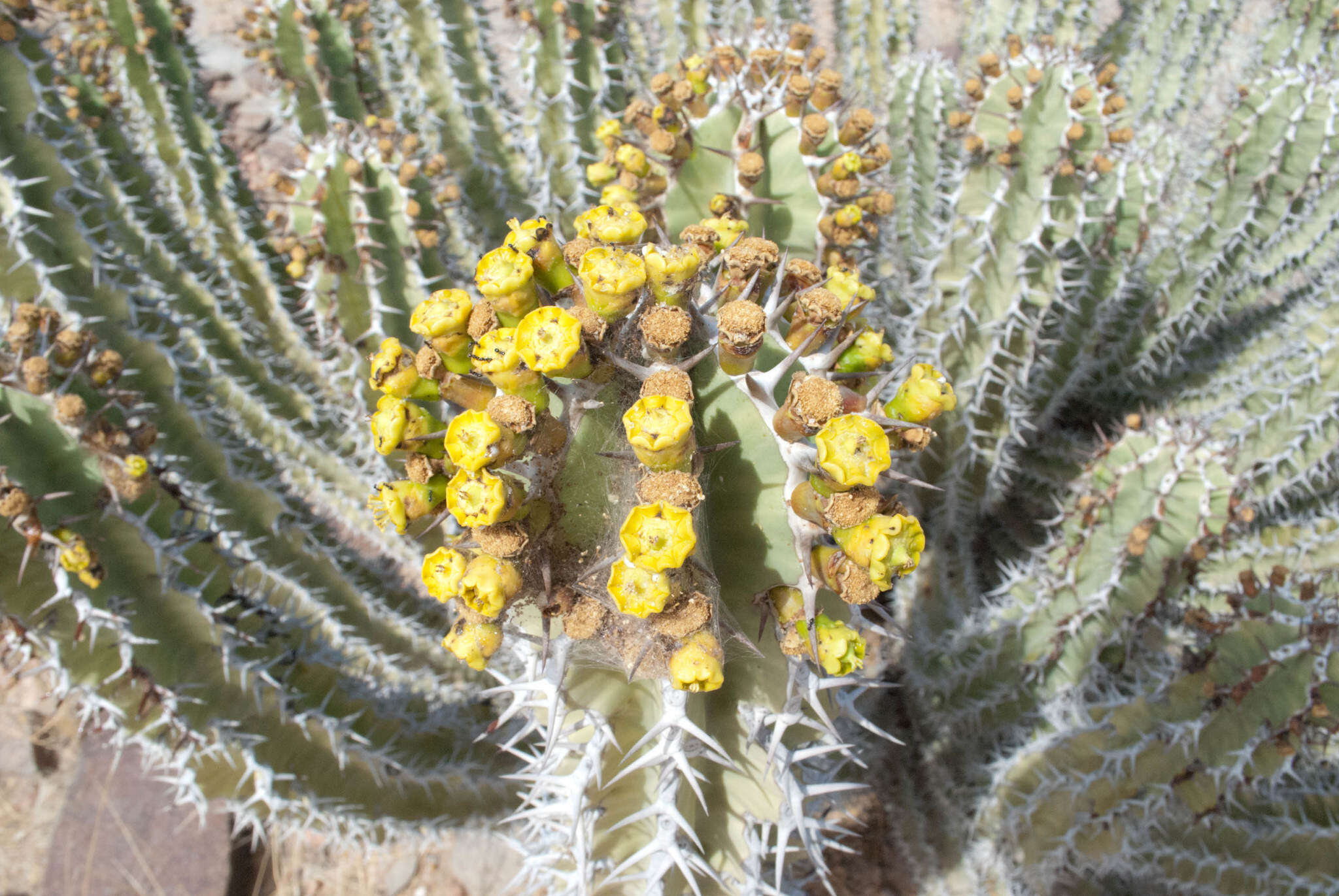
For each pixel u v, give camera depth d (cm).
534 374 135
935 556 352
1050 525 319
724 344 138
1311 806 270
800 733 191
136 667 211
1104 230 315
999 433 339
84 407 193
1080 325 345
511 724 311
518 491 137
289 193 297
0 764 425
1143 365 388
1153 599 278
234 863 392
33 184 229
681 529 126
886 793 329
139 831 391
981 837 307
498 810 315
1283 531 340
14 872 408
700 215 252
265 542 278
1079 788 268
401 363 149
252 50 401
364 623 318
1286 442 339
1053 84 283
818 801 225
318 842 396
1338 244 392
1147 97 506
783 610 154
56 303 229
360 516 362
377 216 299
